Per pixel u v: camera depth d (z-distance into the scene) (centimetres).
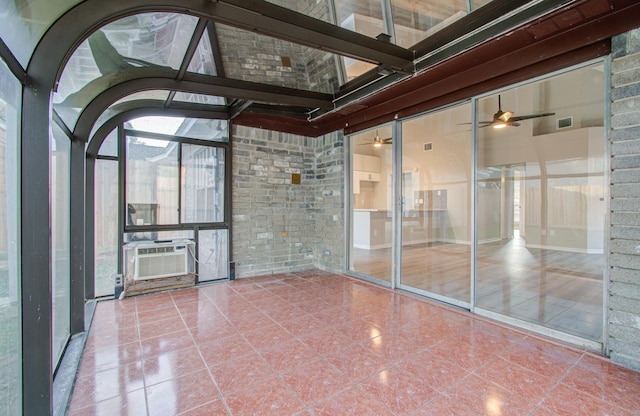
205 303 364
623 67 220
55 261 242
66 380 207
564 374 212
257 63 394
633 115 216
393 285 423
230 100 434
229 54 365
